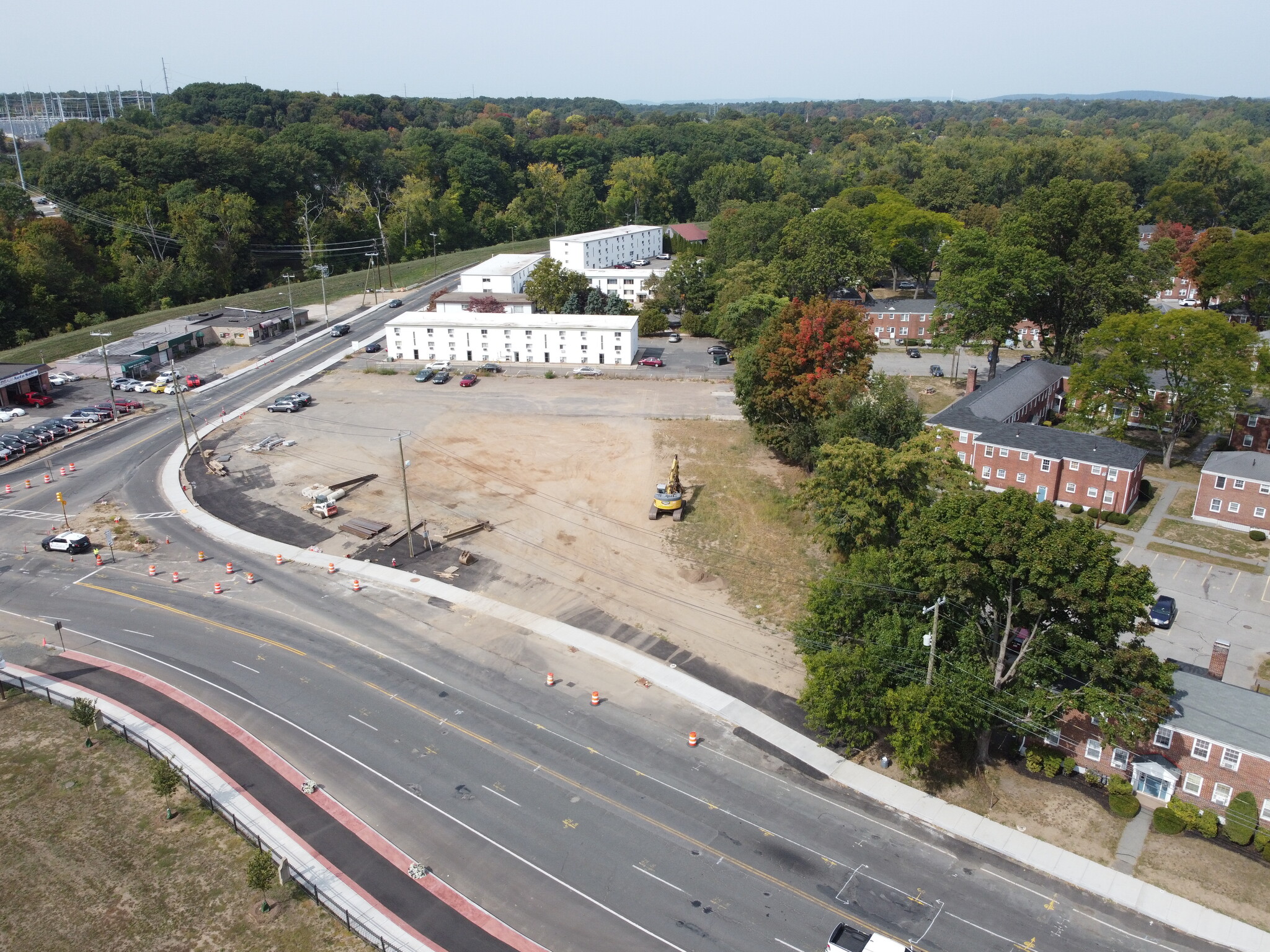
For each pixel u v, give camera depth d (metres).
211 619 63.66
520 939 38.53
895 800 47.31
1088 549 44.78
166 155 190.62
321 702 54.50
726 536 78.88
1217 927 39.75
